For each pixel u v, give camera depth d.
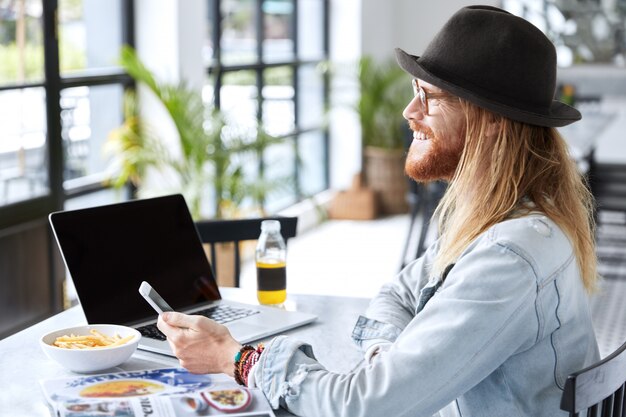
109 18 5.00
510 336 1.47
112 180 4.95
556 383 1.55
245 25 6.65
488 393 1.57
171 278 2.15
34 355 1.85
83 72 4.78
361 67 7.89
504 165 1.57
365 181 8.26
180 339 1.65
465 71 1.60
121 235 2.08
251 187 5.04
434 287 1.62
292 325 2.05
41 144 4.38
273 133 7.12
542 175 1.60
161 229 2.18
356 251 6.73
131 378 1.66
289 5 7.42
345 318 2.16
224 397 1.55
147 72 4.76
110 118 5.00
